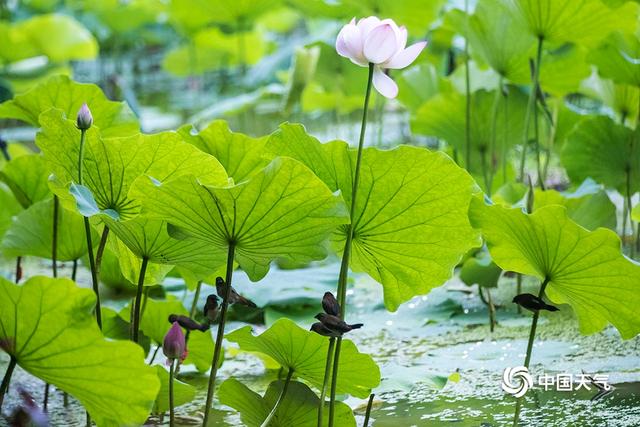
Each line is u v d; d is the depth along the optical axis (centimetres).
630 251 906
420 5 1051
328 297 670
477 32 909
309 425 700
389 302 717
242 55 1645
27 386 779
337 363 680
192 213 667
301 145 698
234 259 686
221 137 740
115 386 655
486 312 845
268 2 1502
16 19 2372
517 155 1366
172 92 2494
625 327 692
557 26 862
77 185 678
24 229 779
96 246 787
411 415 734
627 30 860
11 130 1950
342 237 704
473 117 988
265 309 848
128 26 2245
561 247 682
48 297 645
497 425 722
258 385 767
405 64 677
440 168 688
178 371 770
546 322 826
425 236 700
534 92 886
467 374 770
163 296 830
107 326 756
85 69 2656
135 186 664
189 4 1725
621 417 723
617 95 970
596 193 836
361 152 680
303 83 1237
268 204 664
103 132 757
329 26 1822
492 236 695
